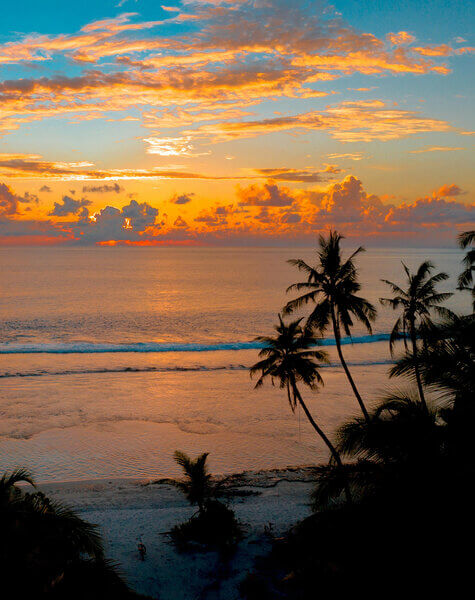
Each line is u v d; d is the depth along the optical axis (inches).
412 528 431.5
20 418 1587.1
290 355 1068.5
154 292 6067.9
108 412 1664.6
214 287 6870.1
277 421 1594.5
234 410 1702.8
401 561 431.8
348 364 2383.1
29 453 1321.4
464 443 432.8
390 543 442.3
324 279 1126.4
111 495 1054.4
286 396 1861.5
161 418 1616.6
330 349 2751.0
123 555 756.6
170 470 1236.5
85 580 435.5
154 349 2733.8
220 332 3336.6
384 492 457.1
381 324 3659.0
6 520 466.0
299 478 1141.7
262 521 879.1
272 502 988.6
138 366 2336.4
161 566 717.9
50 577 417.7
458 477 425.7
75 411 1667.1
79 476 1194.0
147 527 871.7
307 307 4763.8
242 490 1059.9
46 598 400.2
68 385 1988.2
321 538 625.3
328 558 542.6
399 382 2047.2
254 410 1702.8
